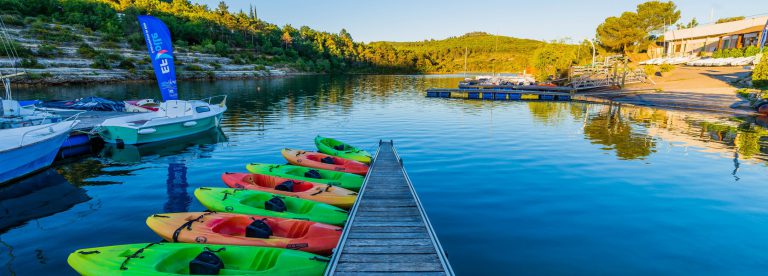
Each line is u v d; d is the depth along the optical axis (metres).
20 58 54.06
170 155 16.77
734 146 18.52
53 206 10.89
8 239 8.91
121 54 69.31
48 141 13.95
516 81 63.31
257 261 7.04
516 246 8.56
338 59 135.25
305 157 14.60
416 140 20.14
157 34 18.31
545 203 11.10
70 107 25.20
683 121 26.02
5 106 17.56
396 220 8.96
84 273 6.57
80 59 62.06
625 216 10.24
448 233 9.17
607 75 48.06
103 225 9.67
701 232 9.35
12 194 11.83
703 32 60.09
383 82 81.25
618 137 20.75
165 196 11.76
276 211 9.52
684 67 54.97
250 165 13.18
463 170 14.38
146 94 43.25
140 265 6.58
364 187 11.40
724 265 7.87
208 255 6.75
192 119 20.44
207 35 98.81
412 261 6.95
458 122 26.20
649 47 75.06
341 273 6.50
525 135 21.41
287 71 104.31
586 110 32.59
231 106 34.62
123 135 18.08
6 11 67.81
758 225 9.73
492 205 10.91
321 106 35.34
